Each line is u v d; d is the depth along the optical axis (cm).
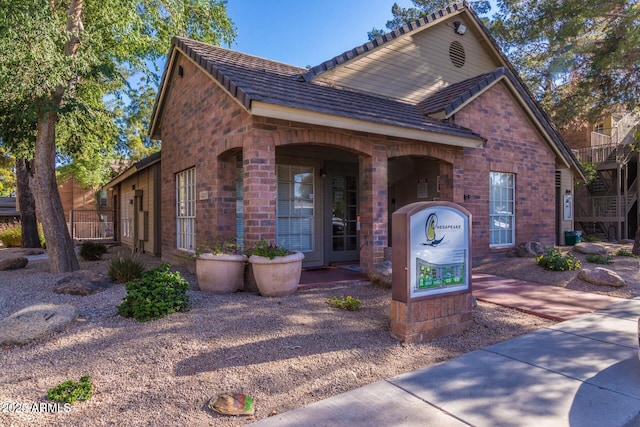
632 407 332
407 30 1052
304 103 673
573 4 1483
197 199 897
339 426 302
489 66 1257
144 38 1188
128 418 309
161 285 519
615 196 2025
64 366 386
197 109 899
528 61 1969
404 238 475
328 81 932
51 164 909
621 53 1347
